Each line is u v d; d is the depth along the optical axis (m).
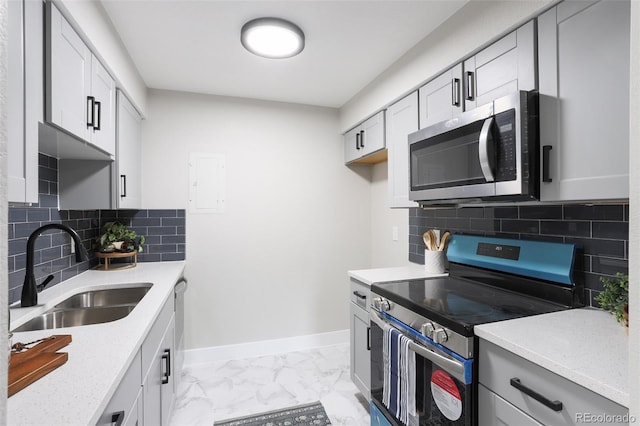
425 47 1.93
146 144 2.66
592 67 1.12
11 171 0.94
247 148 2.92
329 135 3.17
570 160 1.19
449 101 1.78
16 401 0.74
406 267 2.46
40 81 1.09
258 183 2.95
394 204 2.31
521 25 1.36
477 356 1.20
